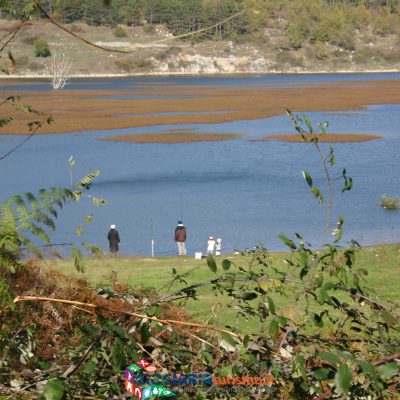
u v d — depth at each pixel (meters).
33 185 67.50
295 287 6.39
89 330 4.99
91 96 183.25
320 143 94.19
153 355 5.47
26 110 5.55
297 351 5.32
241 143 95.88
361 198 59.94
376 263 29.03
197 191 64.56
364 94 189.62
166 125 118.44
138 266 30.55
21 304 5.65
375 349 5.18
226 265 5.38
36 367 5.64
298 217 53.84
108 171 75.25
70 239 45.94
